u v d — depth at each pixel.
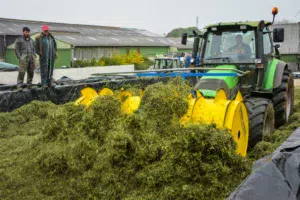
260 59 6.36
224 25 6.64
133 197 3.78
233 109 4.73
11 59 31.42
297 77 25.06
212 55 6.79
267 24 7.10
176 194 3.69
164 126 4.69
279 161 3.31
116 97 5.32
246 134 5.17
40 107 8.00
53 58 9.28
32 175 4.49
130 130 4.54
